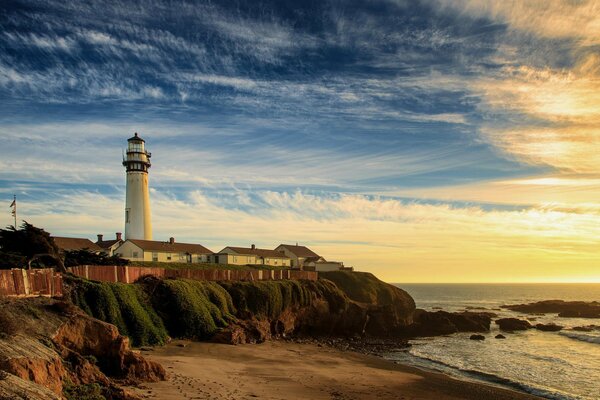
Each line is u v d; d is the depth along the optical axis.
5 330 22.00
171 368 33.66
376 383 37.47
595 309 130.75
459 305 176.25
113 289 43.88
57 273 37.12
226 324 52.69
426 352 61.78
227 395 27.47
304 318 71.44
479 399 35.19
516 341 74.69
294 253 114.19
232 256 95.12
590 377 47.00
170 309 49.09
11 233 44.00
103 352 27.77
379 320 79.19
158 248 81.88
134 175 86.69
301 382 34.66
